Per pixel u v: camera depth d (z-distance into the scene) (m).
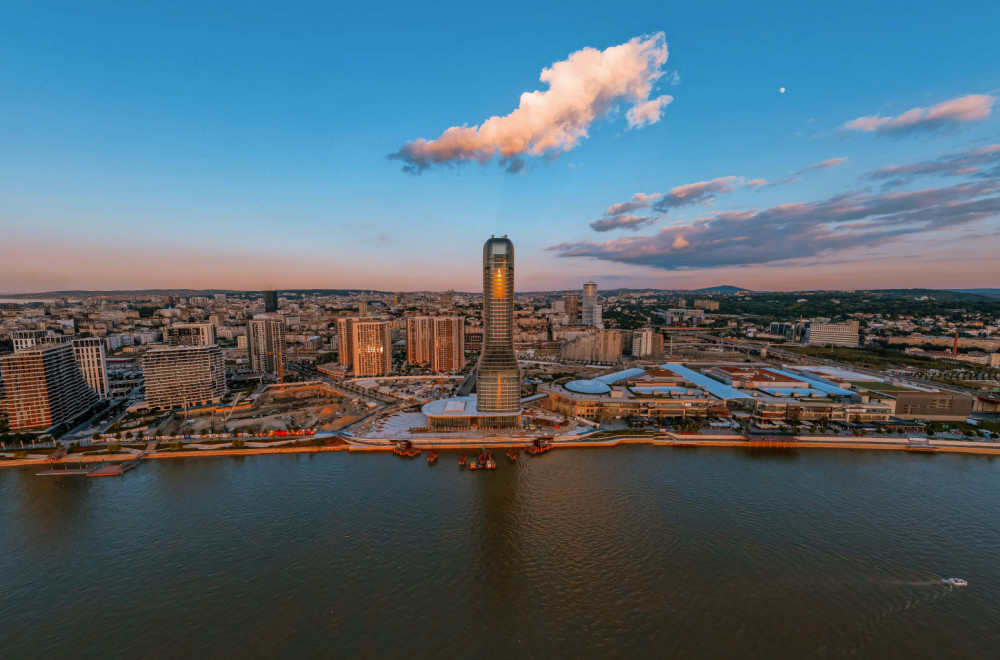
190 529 192.62
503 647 131.38
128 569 166.75
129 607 147.88
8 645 133.50
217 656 128.88
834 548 177.25
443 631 137.00
